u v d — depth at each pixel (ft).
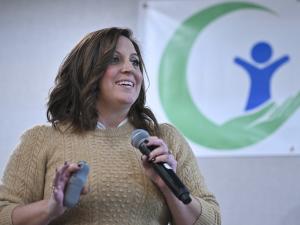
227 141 18.81
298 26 18.79
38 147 10.11
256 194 18.43
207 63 19.31
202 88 19.22
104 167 9.66
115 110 10.61
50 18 20.86
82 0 20.79
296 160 18.31
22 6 21.07
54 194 8.42
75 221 9.40
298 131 18.37
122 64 10.50
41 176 9.98
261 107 18.74
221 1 19.56
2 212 9.32
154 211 9.72
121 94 10.31
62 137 10.21
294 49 18.71
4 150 20.12
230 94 19.01
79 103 10.51
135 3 20.35
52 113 10.81
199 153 18.90
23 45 20.81
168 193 9.45
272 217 18.21
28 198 9.87
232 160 18.75
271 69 18.81
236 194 18.54
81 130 10.27
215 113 19.02
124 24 20.33
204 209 9.78
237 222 18.38
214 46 19.36
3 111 20.44
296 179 18.22
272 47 18.88
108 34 10.70
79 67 10.60
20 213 9.13
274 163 18.45
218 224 10.13
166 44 19.72
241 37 19.20
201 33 19.53
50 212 8.68
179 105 19.26
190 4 19.81
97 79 10.32
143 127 10.90
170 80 19.44
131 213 9.46
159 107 19.31
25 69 20.63
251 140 18.69
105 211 9.34
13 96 20.51
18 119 20.31
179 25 19.75
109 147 10.11
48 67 20.52
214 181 18.74
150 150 9.21
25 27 20.93
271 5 19.08
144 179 9.73
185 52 19.53
